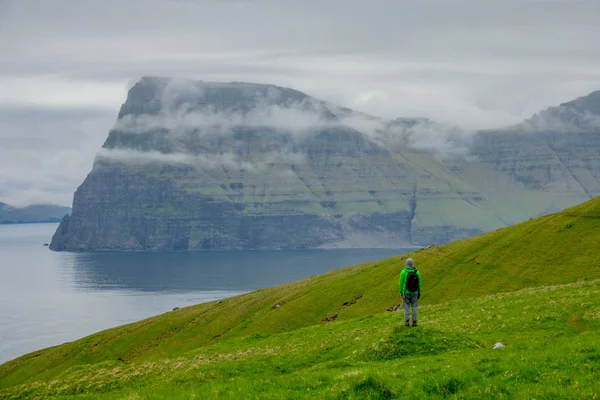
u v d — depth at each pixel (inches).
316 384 1115.3
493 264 4158.5
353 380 1076.5
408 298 1667.1
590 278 3393.2
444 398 1019.3
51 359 5280.5
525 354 1223.5
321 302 4800.7
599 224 4141.2
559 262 3804.1
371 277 5027.1
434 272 4397.1
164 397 1171.9
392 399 1030.4
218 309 5930.1
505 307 2161.7
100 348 5344.5
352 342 1774.1
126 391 1611.7
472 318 2041.1
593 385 981.2
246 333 4667.8
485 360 1205.7
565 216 4510.3
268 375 1567.4
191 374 1615.4
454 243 5182.1
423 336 1539.1
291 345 2066.9
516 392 1000.9
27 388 1844.2
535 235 4362.7
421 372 1160.8
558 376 1044.5
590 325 1737.2
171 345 5113.2
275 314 4901.6
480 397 1001.5
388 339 1528.1
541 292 2513.5
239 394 1103.0
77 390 1774.1
